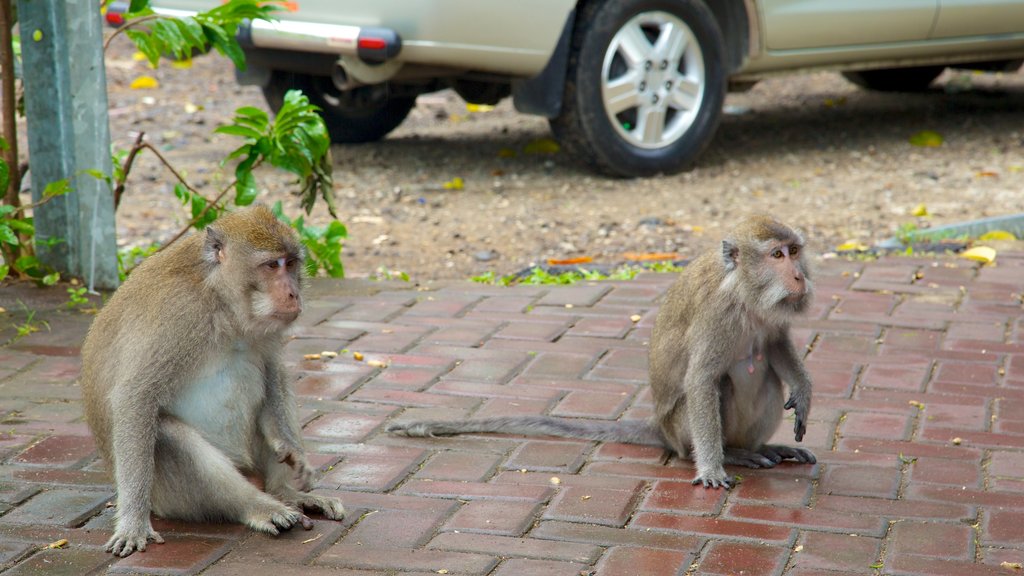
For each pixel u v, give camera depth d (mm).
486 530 5426
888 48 14141
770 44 13312
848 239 10977
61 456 6184
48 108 8789
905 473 6074
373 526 5461
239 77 13477
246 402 5422
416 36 11539
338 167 13773
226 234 5188
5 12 8828
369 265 10516
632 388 7297
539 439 6570
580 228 11508
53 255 9070
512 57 12016
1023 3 14891
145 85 17719
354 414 6867
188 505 5375
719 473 5961
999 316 8453
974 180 13125
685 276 6320
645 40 12703
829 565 5086
